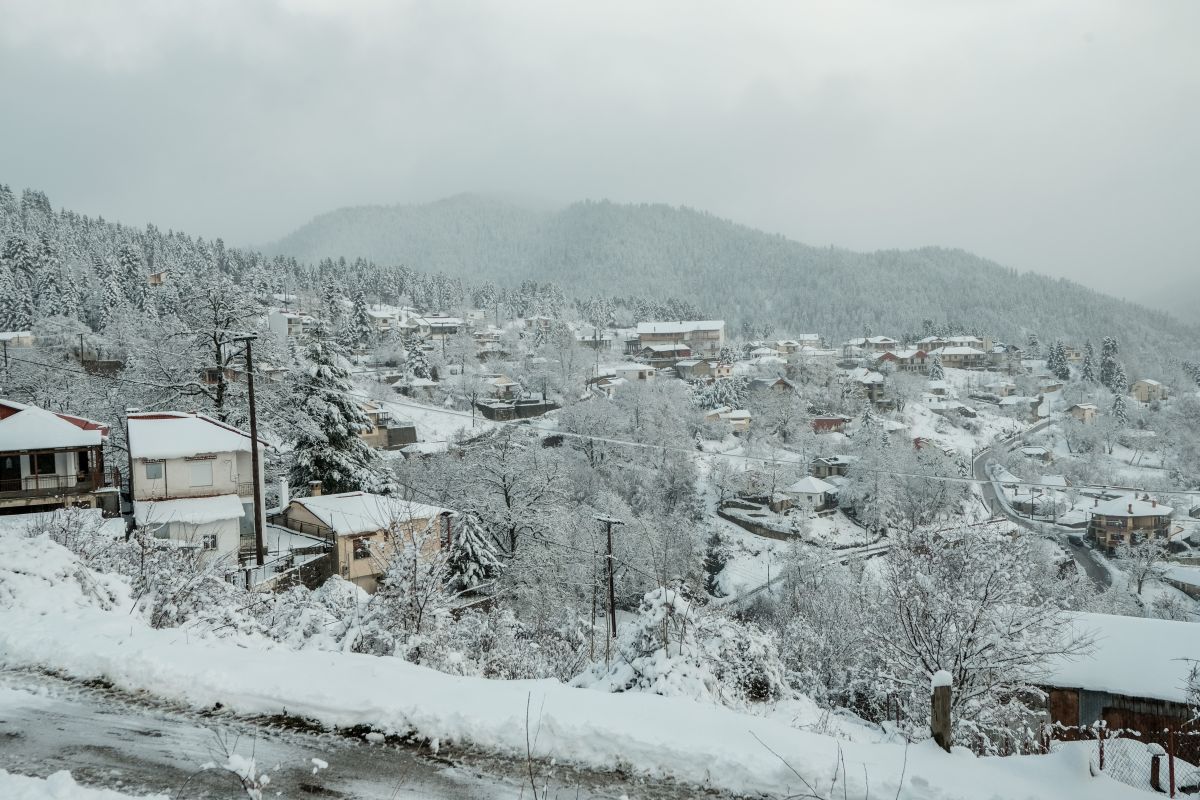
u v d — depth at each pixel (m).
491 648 17.72
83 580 13.66
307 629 14.35
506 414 88.12
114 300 92.44
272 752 7.76
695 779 7.37
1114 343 151.12
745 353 169.38
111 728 8.20
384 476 43.56
